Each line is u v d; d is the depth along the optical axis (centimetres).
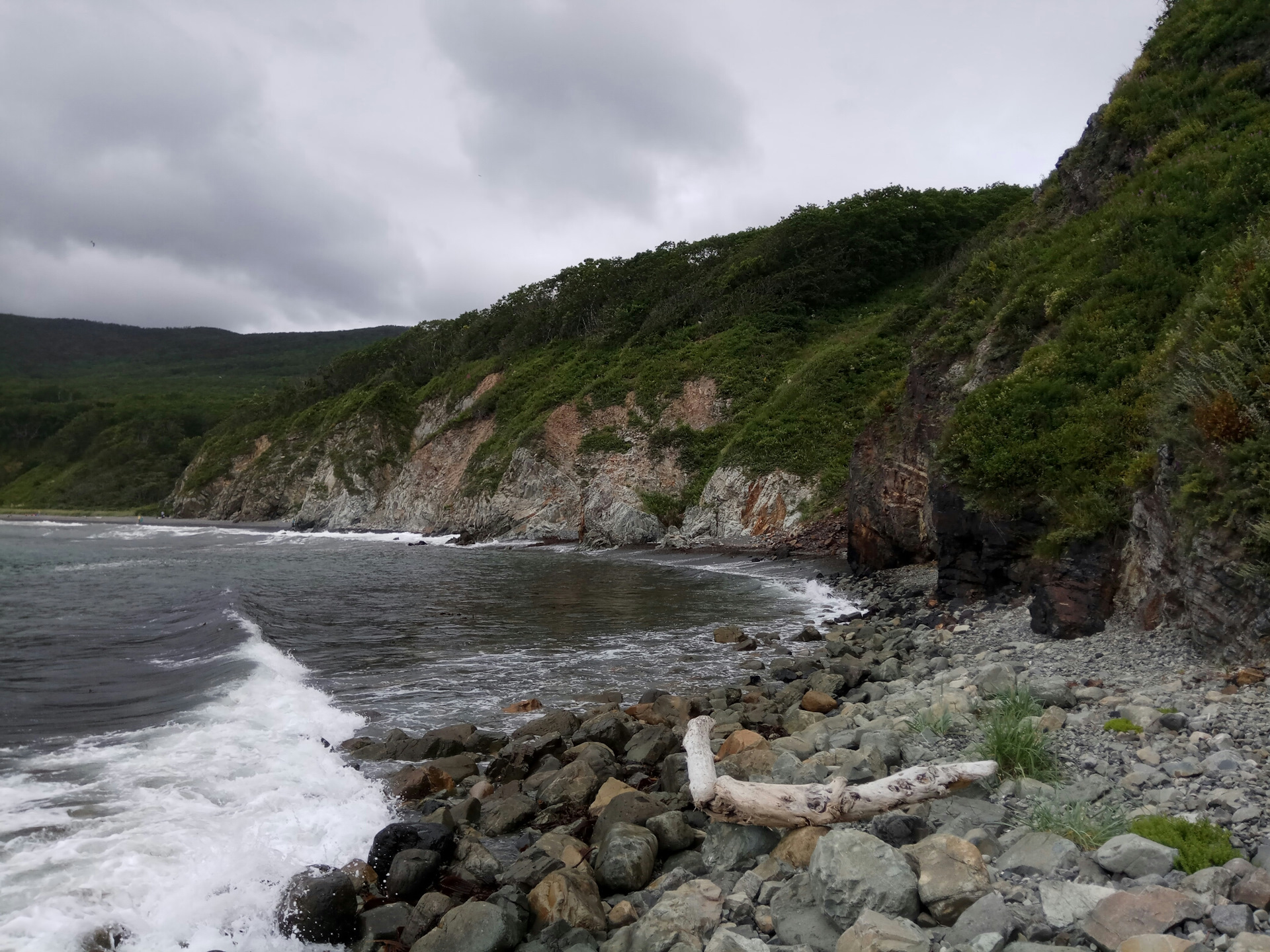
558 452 4819
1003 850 484
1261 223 1164
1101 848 447
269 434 9212
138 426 12375
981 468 1354
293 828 649
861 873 432
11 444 13388
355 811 693
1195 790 513
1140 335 1317
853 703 961
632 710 1027
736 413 4522
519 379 6231
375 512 6531
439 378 7844
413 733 966
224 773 779
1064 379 1345
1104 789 543
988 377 1697
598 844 619
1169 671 808
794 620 1769
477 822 693
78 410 13925
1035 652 1027
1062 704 761
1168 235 1448
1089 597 1075
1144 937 355
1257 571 746
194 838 618
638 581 2566
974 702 788
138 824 643
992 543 1383
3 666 1327
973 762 566
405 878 553
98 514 10144
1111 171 1898
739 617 1812
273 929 498
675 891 487
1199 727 620
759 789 556
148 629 1717
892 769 665
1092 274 1540
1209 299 1012
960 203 6297
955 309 2145
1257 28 1780
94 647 1509
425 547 4481
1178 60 1925
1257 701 649
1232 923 356
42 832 621
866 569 2328
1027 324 1673
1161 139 1747
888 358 3841
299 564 3366
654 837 580
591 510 4369
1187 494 854
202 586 2527
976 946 377
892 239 5906
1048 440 1275
